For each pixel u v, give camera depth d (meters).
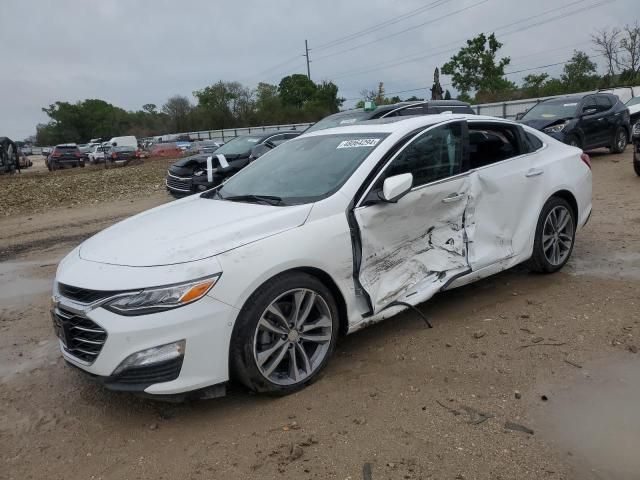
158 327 3.09
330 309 3.69
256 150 12.19
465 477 2.69
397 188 3.76
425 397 3.41
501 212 4.74
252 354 3.33
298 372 3.59
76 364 3.36
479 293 5.09
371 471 2.77
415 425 3.12
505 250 4.82
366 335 4.37
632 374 3.54
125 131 106.25
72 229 10.71
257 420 3.29
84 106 105.12
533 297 4.91
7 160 30.31
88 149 56.81
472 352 3.95
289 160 4.66
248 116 79.12
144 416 3.46
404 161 4.14
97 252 3.62
